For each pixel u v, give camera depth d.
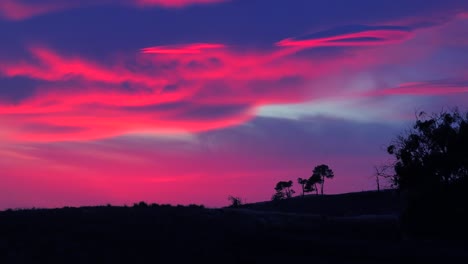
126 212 53.06
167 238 43.44
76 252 38.06
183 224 49.38
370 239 50.78
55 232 43.00
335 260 39.53
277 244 44.06
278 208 124.88
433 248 45.53
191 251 40.41
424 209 57.19
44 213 50.81
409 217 58.19
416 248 45.12
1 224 44.41
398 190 62.22
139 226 46.69
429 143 60.09
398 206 104.81
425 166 58.59
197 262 37.78
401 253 42.38
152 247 40.84
